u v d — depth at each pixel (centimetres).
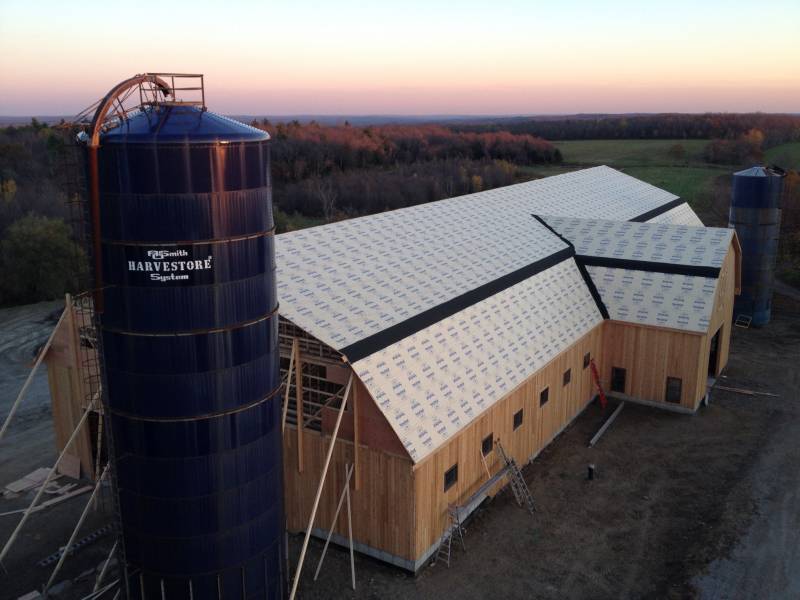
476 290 3064
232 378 1697
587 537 2462
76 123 1648
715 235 3822
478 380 2622
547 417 3128
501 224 4022
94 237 1594
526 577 2247
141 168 1539
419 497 2230
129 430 1702
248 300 1692
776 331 4834
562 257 3788
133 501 1756
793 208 7350
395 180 10981
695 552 2364
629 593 2167
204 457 1705
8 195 7581
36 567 2302
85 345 2631
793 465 2962
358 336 2373
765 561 2308
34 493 2759
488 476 2645
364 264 2984
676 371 3488
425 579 2241
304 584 2214
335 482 2378
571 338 3291
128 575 1830
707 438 3228
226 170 1596
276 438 1864
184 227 1574
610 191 5716
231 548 1797
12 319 5312
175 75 1648
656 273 3684
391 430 2197
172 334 1619
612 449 3131
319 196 10019
